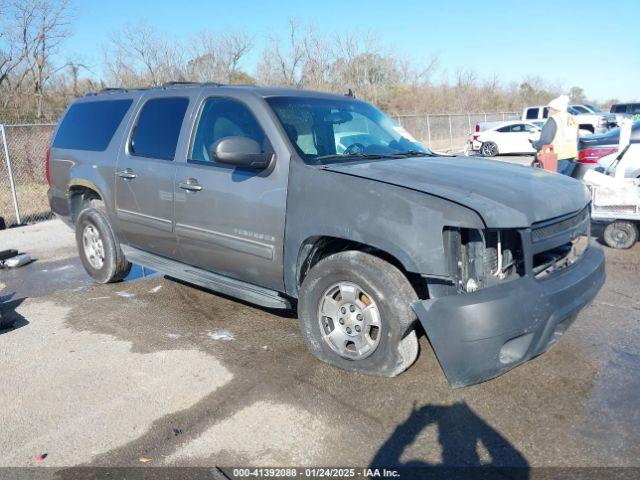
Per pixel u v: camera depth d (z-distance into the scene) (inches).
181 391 139.5
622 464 107.1
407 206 126.4
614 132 327.9
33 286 233.6
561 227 132.9
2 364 157.6
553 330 125.4
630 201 256.8
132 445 117.7
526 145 857.5
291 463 110.5
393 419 124.3
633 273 229.0
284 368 149.8
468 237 124.3
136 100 204.8
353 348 143.9
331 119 171.6
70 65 1009.5
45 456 114.7
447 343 120.1
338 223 136.3
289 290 154.6
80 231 231.1
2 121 766.5
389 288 130.4
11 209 440.8
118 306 203.9
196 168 171.0
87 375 149.5
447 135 1111.6
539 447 113.1
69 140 232.2
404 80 1546.5
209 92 176.9
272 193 151.0
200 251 175.0
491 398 131.7
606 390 134.0
